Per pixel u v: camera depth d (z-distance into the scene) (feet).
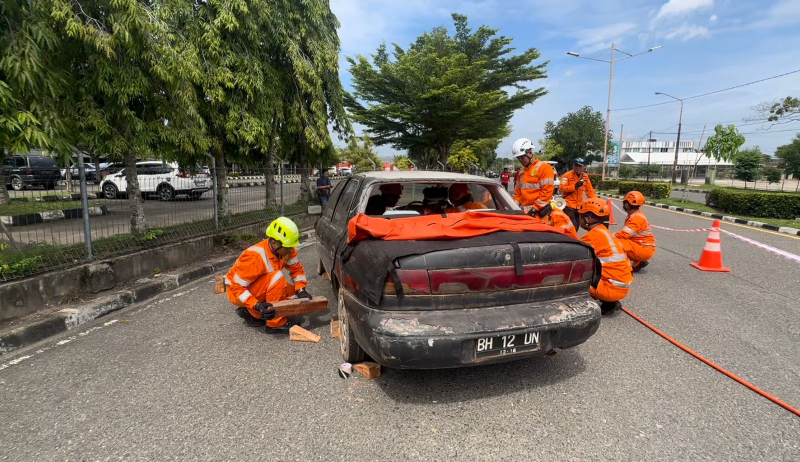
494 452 7.74
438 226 10.23
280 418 8.77
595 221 14.51
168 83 20.83
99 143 19.45
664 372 10.78
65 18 16.62
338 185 17.26
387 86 80.33
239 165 37.09
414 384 10.19
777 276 20.03
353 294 9.76
